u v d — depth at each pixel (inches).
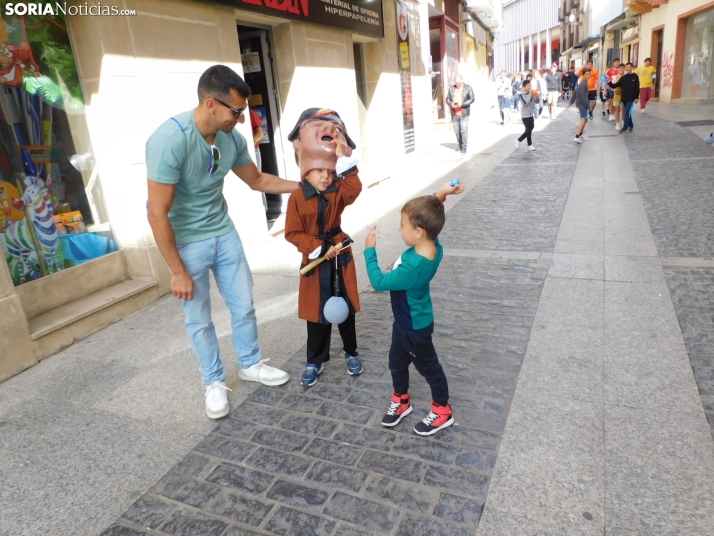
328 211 115.3
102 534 86.8
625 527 79.8
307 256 117.1
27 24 158.4
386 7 398.6
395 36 419.8
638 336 134.7
